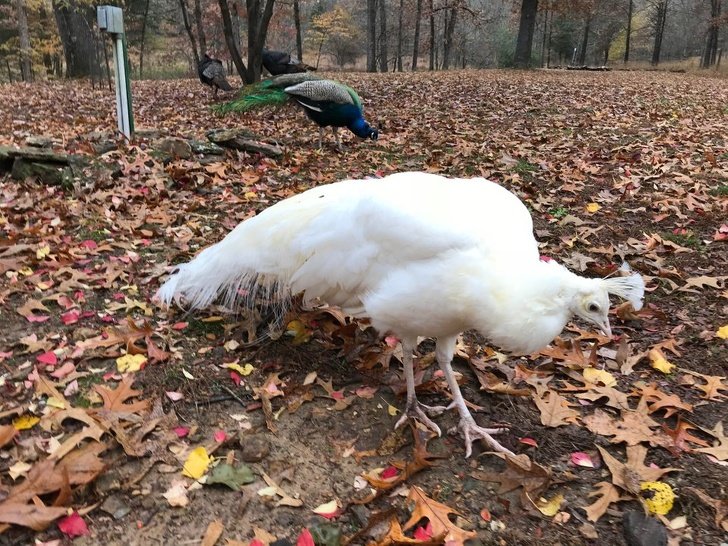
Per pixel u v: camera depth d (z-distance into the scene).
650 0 16.56
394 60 15.65
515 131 3.76
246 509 0.99
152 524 0.96
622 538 0.95
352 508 1.00
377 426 1.20
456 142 3.41
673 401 1.22
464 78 7.39
